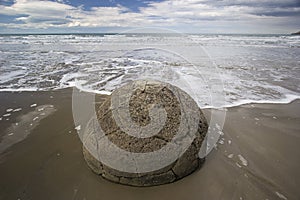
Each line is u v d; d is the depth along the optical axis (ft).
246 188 9.38
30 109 17.20
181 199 8.78
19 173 10.21
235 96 20.13
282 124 15.03
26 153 11.69
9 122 15.11
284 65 33.53
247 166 10.73
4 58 36.96
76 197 8.88
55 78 25.22
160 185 9.25
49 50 47.78
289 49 55.57
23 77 25.68
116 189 9.14
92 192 9.05
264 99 19.61
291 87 22.98
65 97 19.61
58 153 11.67
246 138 13.25
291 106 18.12
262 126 14.74
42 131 13.92
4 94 20.48
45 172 10.24
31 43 65.21
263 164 10.92
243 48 56.03
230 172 10.27
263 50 52.54
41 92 20.97
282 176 10.11
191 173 9.98
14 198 8.87
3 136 13.35
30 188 9.36
